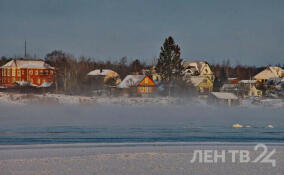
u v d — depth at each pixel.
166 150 32.69
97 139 47.00
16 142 43.53
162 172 24.69
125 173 24.30
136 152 31.47
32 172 24.25
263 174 24.66
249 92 155.00
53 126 64.19
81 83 158.50
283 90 157.00
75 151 31.75
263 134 54.31
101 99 120.00
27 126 64.06
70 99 115.94
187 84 148.88
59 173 24.11
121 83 158.62
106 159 28.12
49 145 37.09
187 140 46.38
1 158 28.50
